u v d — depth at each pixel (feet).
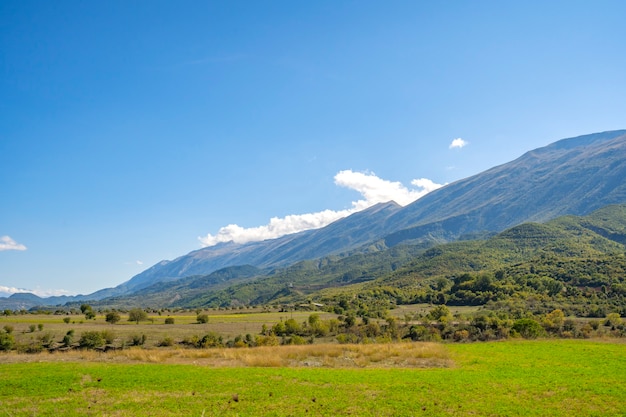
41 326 325.21
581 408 78.48
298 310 623.77
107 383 94.94
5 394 85.97
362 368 120.16
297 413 75.10
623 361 127.85
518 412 76.43
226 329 360.48
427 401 82.74
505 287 551.18
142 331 336.49
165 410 76.07
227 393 87.81
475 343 176.24
